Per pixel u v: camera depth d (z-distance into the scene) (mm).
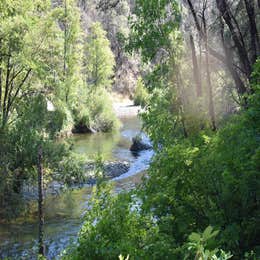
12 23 18312
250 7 11445
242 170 5188
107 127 42375
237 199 5332
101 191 6648
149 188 6301
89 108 41938
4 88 22094
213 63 14352
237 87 11484
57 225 16297
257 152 5047
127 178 24094
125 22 65250
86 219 6484
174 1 10844
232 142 5535
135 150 32125
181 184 5820
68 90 36656
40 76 20828
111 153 31109
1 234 15477
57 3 36562
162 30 10977
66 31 36625
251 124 5539
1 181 16875
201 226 5609
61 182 21062
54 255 13539
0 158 17234
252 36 11523
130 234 5730
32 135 18469
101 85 50125
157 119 10406
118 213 5918
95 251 5469
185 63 12445
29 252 13867
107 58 50219
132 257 5117
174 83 11781
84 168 22500
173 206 5777
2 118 19719
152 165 6707
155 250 5098
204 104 11227
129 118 53250
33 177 18438
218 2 11438
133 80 75000
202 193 5750
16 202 17203
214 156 5621
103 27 65625
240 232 5199
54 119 21547
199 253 2908
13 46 18766
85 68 50344
